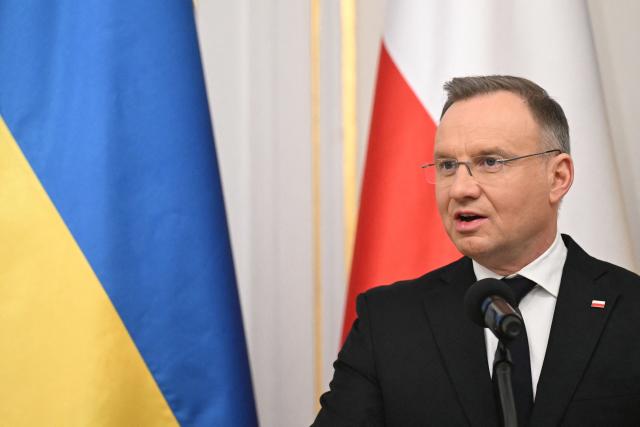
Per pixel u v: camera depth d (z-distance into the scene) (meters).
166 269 3.99
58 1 4.09
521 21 4.52
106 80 4.02
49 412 3.77
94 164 3.95
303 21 5.85
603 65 5.38
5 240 3.88
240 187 5.81
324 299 5.73
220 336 4.04
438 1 4.60
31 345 3.82
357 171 5.72
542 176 3.13
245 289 5.77
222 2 5.85
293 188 5.81
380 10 5.82
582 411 2.91
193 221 4.07
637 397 2.92
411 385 3.11
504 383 2.40
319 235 5.73
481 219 3.09
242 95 5.84
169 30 4.18
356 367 3.24
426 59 4.55
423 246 4.39
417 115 4.50
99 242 3.89
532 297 3.22
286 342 5.77
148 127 4.06
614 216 4.34
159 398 3.91
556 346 3.03
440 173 3.19
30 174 3.93
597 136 4.40
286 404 5.74
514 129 3.08
